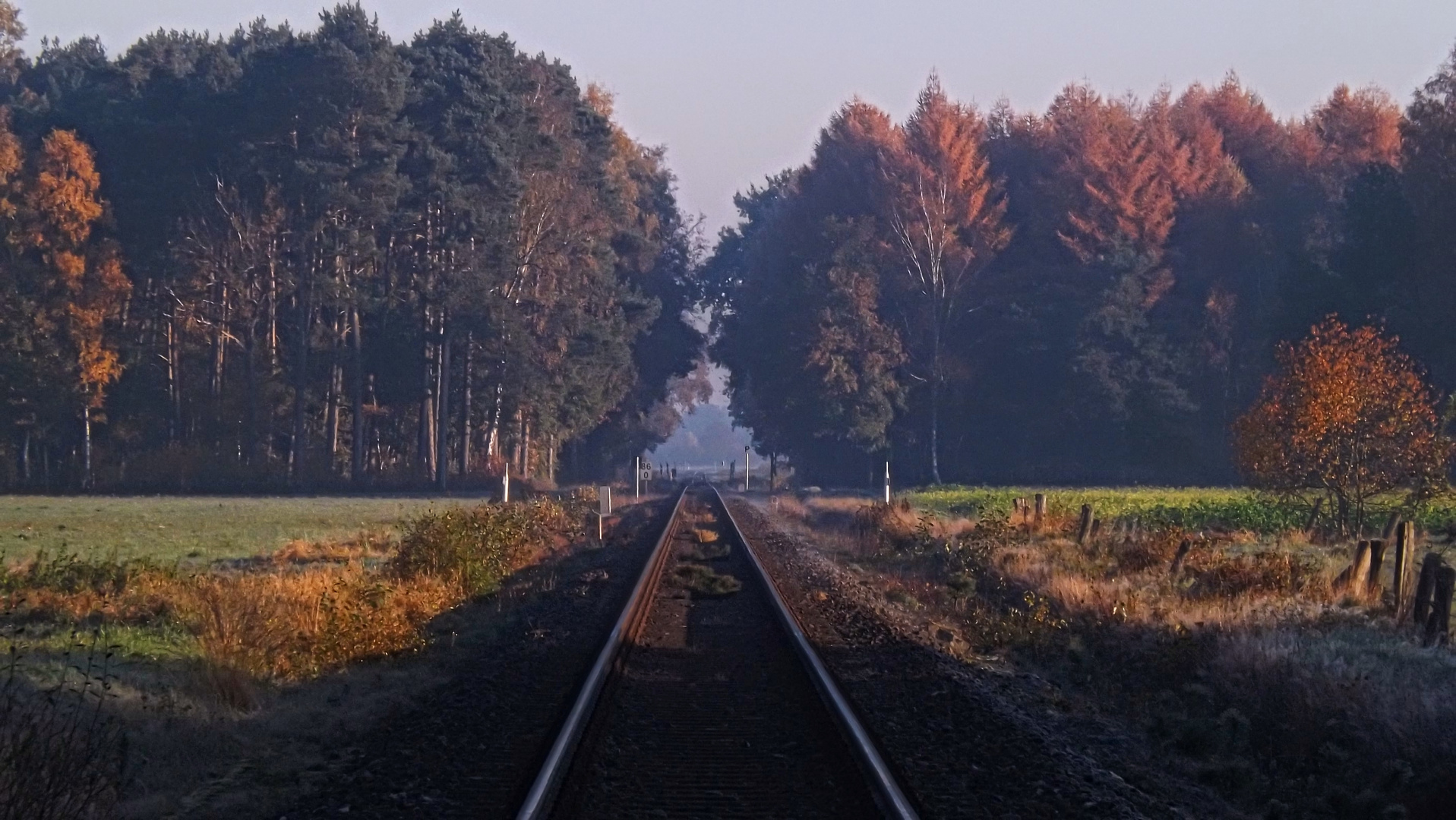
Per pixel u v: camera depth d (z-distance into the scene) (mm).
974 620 18672
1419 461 29781
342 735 11195
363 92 64562
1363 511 31125
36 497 62062
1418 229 59656
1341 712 11844
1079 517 33375
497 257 69250
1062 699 13914
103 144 69688
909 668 14445
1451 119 58812
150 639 15602
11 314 64562
